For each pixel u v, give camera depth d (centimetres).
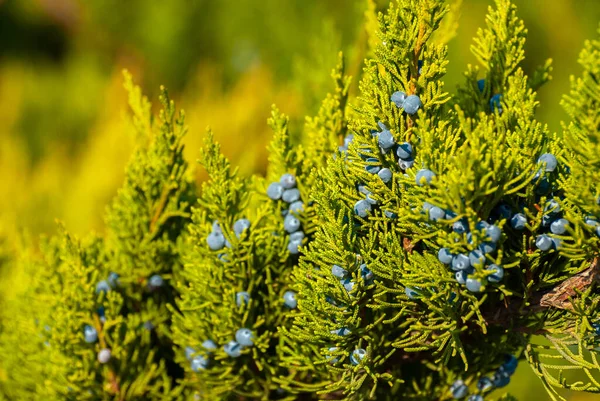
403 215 51
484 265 50
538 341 92
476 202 50
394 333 55
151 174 59
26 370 62
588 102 48
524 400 100
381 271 52
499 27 55
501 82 56
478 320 53
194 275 56
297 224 55
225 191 55
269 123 56
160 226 60
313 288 52
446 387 57
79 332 58
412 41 51
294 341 55
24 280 63
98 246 62
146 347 60
